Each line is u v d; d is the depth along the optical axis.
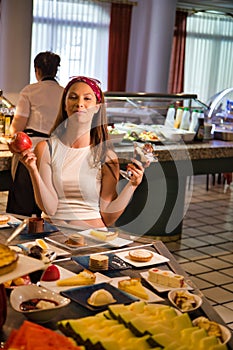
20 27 7.33
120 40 9.77
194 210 6.63
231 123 5.66
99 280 2.07
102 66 9.79
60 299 1.78
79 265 2.21
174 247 5.15
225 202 7.20
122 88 9.93
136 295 1.94
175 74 10.88
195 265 4.71
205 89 11.52
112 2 9.60
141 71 9.93
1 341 1.57
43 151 2.67
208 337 1.58
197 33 11.17
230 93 5.79
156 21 9.46
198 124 5.24
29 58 7.50
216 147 5.04
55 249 2.34
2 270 1.54
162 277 2.07
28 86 4.34
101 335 1.53
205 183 8.42
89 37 9.59
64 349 1.39
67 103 2.64
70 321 1.58
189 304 1.87
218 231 5.79
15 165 3.78
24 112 4.33
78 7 9.38
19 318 1.71
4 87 7.53
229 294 4.11
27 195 3.82
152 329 1.56
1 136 4.34
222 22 11.42
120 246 2.47
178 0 10.48
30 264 1.64
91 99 2.62
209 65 11.48
